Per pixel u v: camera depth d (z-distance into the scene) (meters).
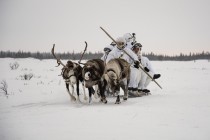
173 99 12.04
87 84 10.93
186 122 7.85
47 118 8.56
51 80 20.34
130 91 13.15
